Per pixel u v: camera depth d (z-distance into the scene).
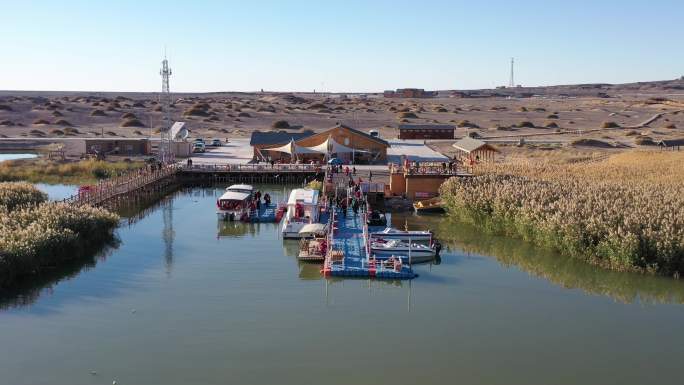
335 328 37.56
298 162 101.00
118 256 52.38
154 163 96.75
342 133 102.75
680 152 103.06
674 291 44.56
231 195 69.50
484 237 59.75
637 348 35.34
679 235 47.59
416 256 51.97
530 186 64.50
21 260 43.84
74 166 92.56
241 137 149.25
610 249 48.81
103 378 31.20
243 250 54.84
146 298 42.16
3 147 123.44
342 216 66.50
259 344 35.22
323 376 31.67
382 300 42.50
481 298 43.19
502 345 35.53
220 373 31.86
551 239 53.31
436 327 37.91
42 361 32.88
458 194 66.31
